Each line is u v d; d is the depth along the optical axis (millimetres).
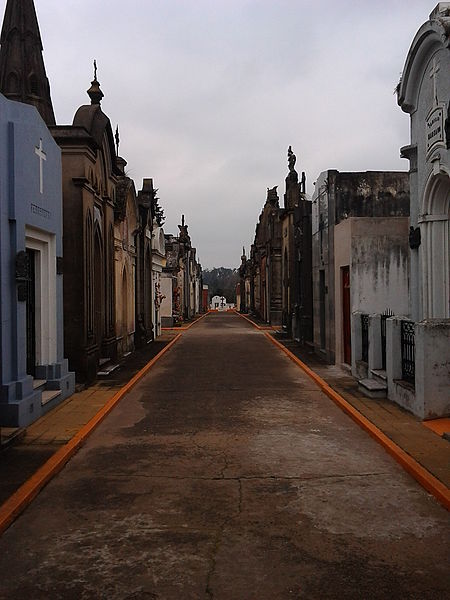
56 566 4871
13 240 9523
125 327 21266
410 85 12141
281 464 7703
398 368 11430
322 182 18812
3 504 6055
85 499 6445
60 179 12250
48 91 16172
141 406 11805
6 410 9070
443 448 8055
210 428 9797
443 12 10359
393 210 18203
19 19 15617
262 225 49531
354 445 8641
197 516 5918
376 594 4367
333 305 17484
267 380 15219
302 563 4867
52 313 11789
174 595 4371
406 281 15000
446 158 10516
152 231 28219
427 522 5742
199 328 39344
